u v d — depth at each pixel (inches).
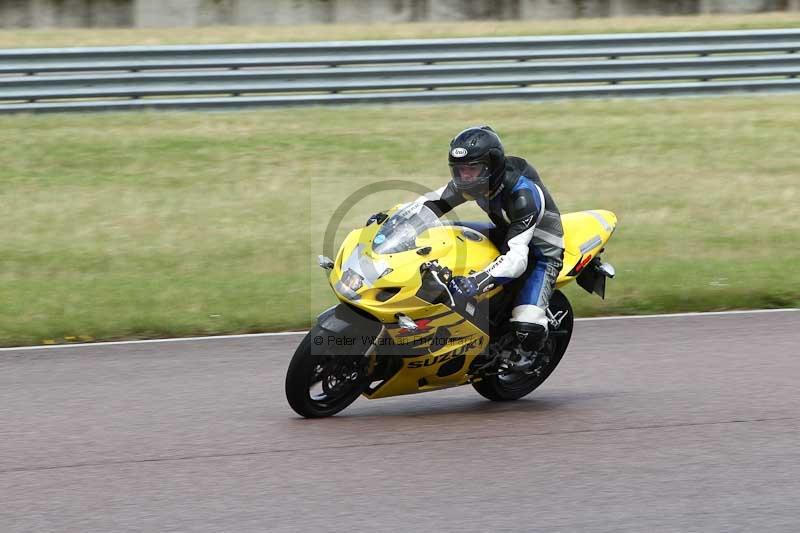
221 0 2450.8
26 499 540.7
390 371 670.5
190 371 786.8
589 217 760.3
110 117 1594.5
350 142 1517.0
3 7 2367.1
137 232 1184.2
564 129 1627.7
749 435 645.9
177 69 1622.8
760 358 824.9
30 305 950.4
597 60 1847.9
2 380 762.2
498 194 669.3
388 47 1694.1
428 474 576.4
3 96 1557.6
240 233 1184.2
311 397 670.5
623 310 979.9
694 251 1152.8
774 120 1717.5
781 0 2706.7
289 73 1657.2
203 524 508.7
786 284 1043.3
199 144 1498.5
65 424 665.0
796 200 1362.0
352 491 550.9
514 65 1738.4
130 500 538.9
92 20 2416.3
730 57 1812.3
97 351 840.9
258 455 605.3
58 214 1236.5
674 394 736.3
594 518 519.2
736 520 517.7
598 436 644.7
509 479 570.3
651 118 1708.9
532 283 689.6
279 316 934.4
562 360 829.2
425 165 1401.3
